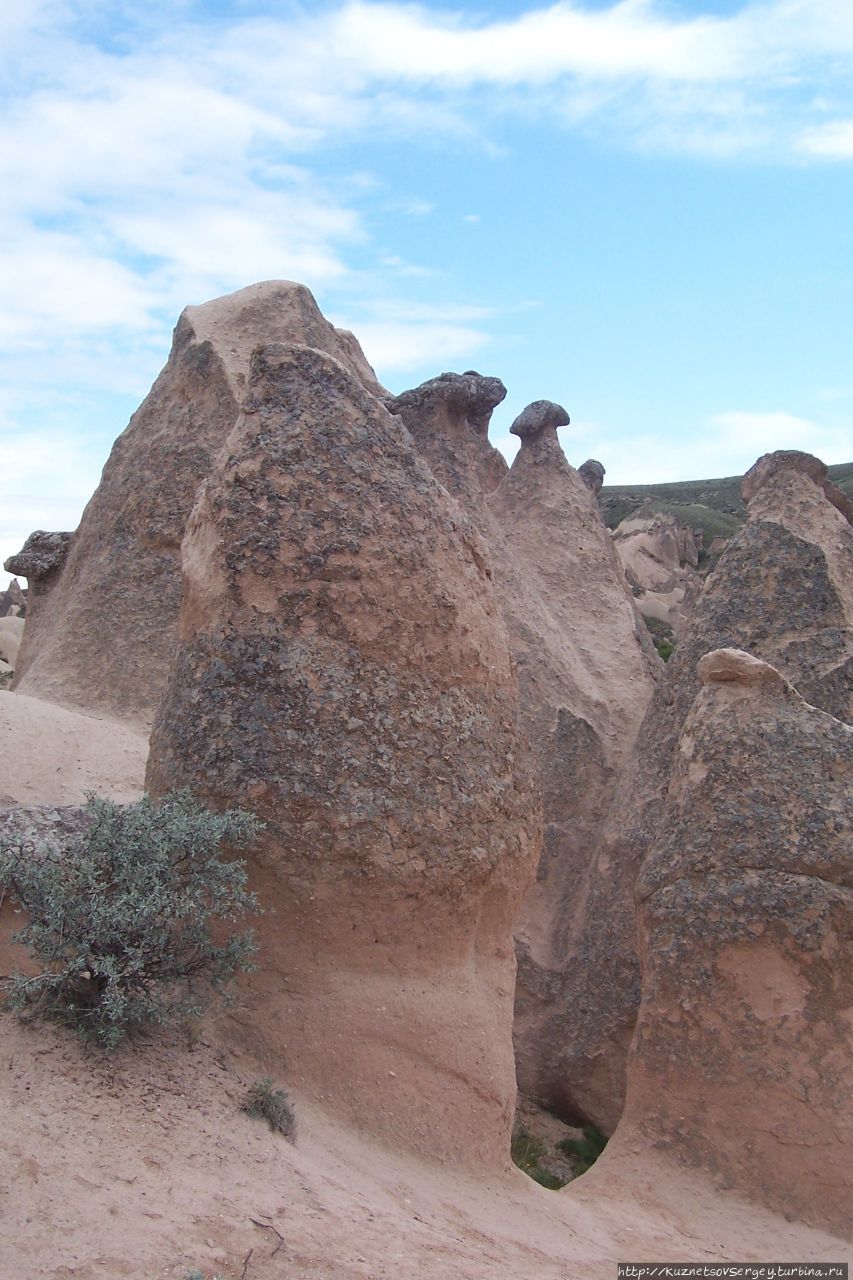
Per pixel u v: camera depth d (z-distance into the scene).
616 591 11.66
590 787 9.66
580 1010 8.27
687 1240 5.23
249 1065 4.66
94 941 4.24
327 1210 3.76
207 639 5.17
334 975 4.91
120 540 10.03
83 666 9.66
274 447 5.43
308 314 10.88
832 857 5.87
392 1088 4.80
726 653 6.52
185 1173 3.66
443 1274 3.55
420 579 5.39
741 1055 5.77
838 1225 5.41
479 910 5.31
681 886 6.10
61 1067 3.99
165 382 10.70
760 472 8.91
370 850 4.89
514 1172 5.16
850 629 7.98
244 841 4.76
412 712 5.17
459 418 11.09
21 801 7.36
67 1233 3.14
